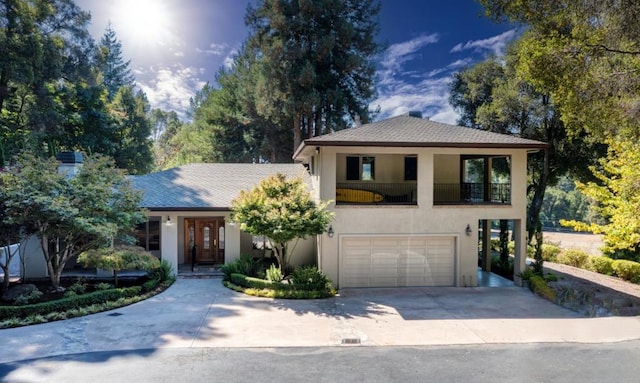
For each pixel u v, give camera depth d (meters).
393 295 15.14
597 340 10.47
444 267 16.70
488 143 15.73
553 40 13.41
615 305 14.02
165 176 21.09
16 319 11.30
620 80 12.77
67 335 10.49
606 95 13.00
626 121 13.23
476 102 29.92
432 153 16.33
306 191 16.11
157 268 16.34
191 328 11.13
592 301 14.51
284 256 17.89
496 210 16.72
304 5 30.30
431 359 9.19
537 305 13.92
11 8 27.73
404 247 16.52
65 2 31.81
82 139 36.09
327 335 10.72
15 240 13.21
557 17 13.19
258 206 15.13
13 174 13.00
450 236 16.53
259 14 32.25
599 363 8.97
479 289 16.17
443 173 19.05
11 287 14.19
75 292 13.66
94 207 13.77
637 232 13.70
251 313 12.62
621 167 14.66
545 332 11.09
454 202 17.89
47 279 16.17
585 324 11.82
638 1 11.71
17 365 8.66
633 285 17.30
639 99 12.79
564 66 13.06
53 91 33.84
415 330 11.18
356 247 16.36
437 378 8.19
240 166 23.17
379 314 12.69
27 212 12.45
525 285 16.62
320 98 30.86
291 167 23.36
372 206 16.20
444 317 12.43
